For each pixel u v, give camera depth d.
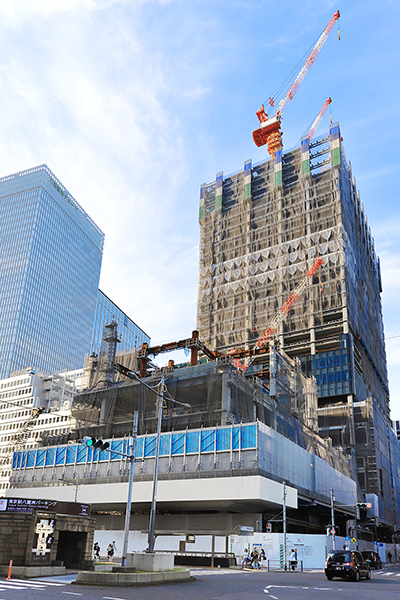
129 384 71.69
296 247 136.62
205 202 166.38
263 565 42.62
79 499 59.34
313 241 134.12
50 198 197.50
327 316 127.19
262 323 134.75
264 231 145.75
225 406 59.72
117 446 61.53
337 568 30.27
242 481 49.50
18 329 166.38
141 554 24.83
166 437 58.03
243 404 62.22
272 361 73.75
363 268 156.38
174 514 58.94
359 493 101.69
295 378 80.44
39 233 186.75
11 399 142.88
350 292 128.25
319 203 137.50
